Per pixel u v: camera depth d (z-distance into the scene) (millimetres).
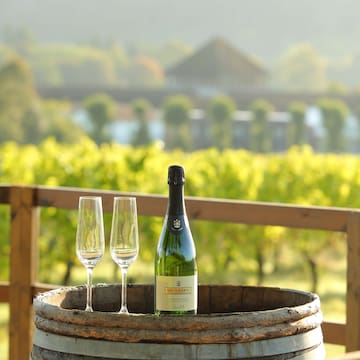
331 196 14641
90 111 94938
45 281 12000
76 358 2219
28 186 4539
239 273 15750
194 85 119188
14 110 85938
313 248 13703
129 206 2568
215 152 16516
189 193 13555
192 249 2568
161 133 99312
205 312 2723
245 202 4055
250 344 2193
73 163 12172
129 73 143500
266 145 92000
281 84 150125
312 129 94688
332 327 3936
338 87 131250
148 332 2162
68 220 11523
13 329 4613
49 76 137250
